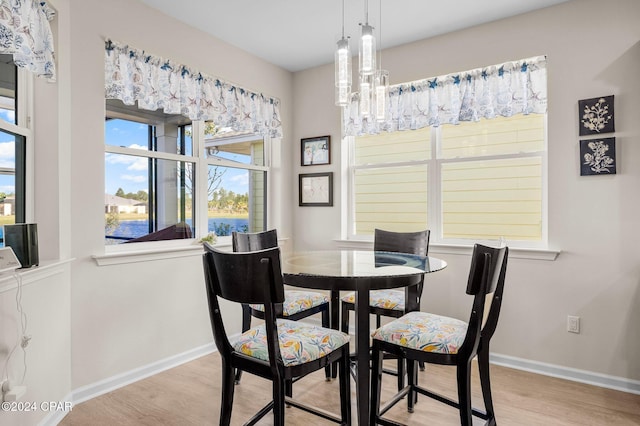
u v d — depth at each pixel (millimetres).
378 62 3355
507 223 2943
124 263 2492
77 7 2238
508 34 2793
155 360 2682
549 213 2652
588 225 2523
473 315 1605
